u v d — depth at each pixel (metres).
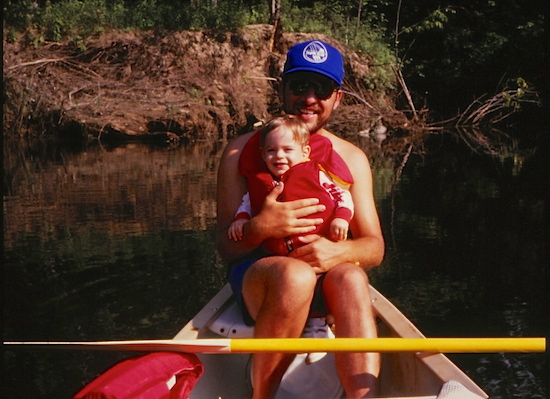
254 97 14.23
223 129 13.65
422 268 5.17
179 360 2.31
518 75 15.61
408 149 11.86
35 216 6.81
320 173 2.80
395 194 7.82
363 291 2.54
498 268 5.13
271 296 2.47
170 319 4.18
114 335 3.96
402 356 2.76
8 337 3.92
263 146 2.79
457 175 9.05
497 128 15.08
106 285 4.77
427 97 16.03
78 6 15.00
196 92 13.96
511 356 3.70
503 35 15.99
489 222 6.48
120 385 2.09
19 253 5.53
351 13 16.80
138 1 15.62
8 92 13.30
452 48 16.25
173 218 6.63
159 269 5.08
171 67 14.33
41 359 3.72
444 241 5.85
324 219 2.72
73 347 2.37
